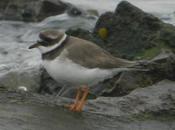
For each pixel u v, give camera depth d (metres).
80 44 12.31
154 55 17.36
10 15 28.47
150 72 15.69
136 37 18.52
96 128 11.52
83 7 30.44
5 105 12.20
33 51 22.69
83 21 27.95
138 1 32.34
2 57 22.27
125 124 12.09
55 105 12.76
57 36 12.32
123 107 13.17
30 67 18.67
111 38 18.92
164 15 28.48
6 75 17.88
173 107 13.15
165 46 17.77
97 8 30.66
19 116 11.52
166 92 13.91
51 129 11.05
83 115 12.28
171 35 17.94
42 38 12.36
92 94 15.98
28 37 25.66
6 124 10.96
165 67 15.52
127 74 15.78
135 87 15.52
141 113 12.90
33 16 28.41
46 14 28.64
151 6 31.06
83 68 12.05
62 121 11.63
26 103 12.61
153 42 18.00
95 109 12.91
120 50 18.45
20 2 28.88
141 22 18.78
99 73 12.18
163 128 12.16
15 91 13.55
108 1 32.25
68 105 12.84
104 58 12.27
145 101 13.43
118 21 19.03
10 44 24.20
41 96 13.52
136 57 17.66
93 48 12.34
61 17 28.41
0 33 26.17
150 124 12.31
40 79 17.38
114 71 12.38
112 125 11.88
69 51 12.12
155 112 12.95
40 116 11.73
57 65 12.06
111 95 15.71
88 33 19.09
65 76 12.13
